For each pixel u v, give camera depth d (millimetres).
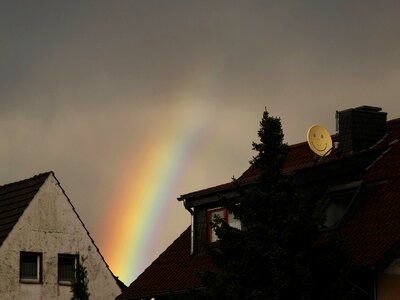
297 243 25391
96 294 38469
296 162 35750
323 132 33312
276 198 25562
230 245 25672
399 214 27531
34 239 37406
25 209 37438
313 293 25094
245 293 24797
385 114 34656
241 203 25938
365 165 31000
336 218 29859
